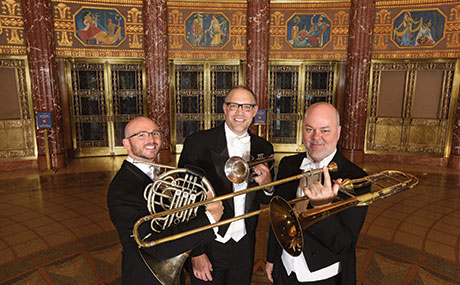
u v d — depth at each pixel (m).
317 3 8.60
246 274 2.36
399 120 8.56
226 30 8.83
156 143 1.91
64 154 7.88
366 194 1.53
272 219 1.61
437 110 8.22
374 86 8.64
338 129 1.79
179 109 9.34
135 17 8.45
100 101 8.94
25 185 6.46
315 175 1.81
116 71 8.91
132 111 9.17
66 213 4.96
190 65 9.16
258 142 2.56
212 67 9.20
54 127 7.59
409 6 7.96
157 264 1.69
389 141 8.74
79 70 8.64
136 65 8.97
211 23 8.78
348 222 1.66
